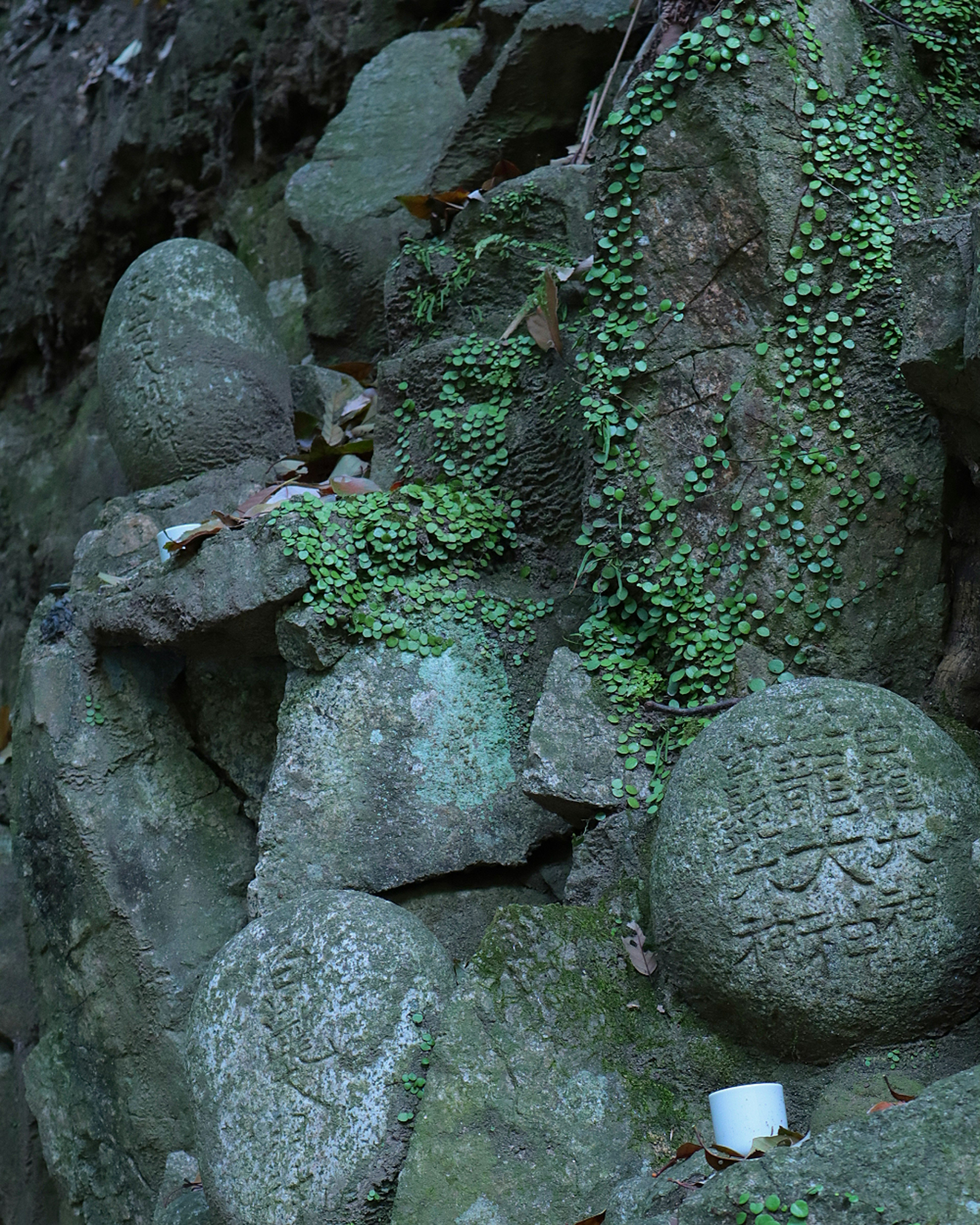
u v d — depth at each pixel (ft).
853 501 12.23
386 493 13.96
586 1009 10.72
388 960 10.91
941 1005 9.74
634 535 12.67
